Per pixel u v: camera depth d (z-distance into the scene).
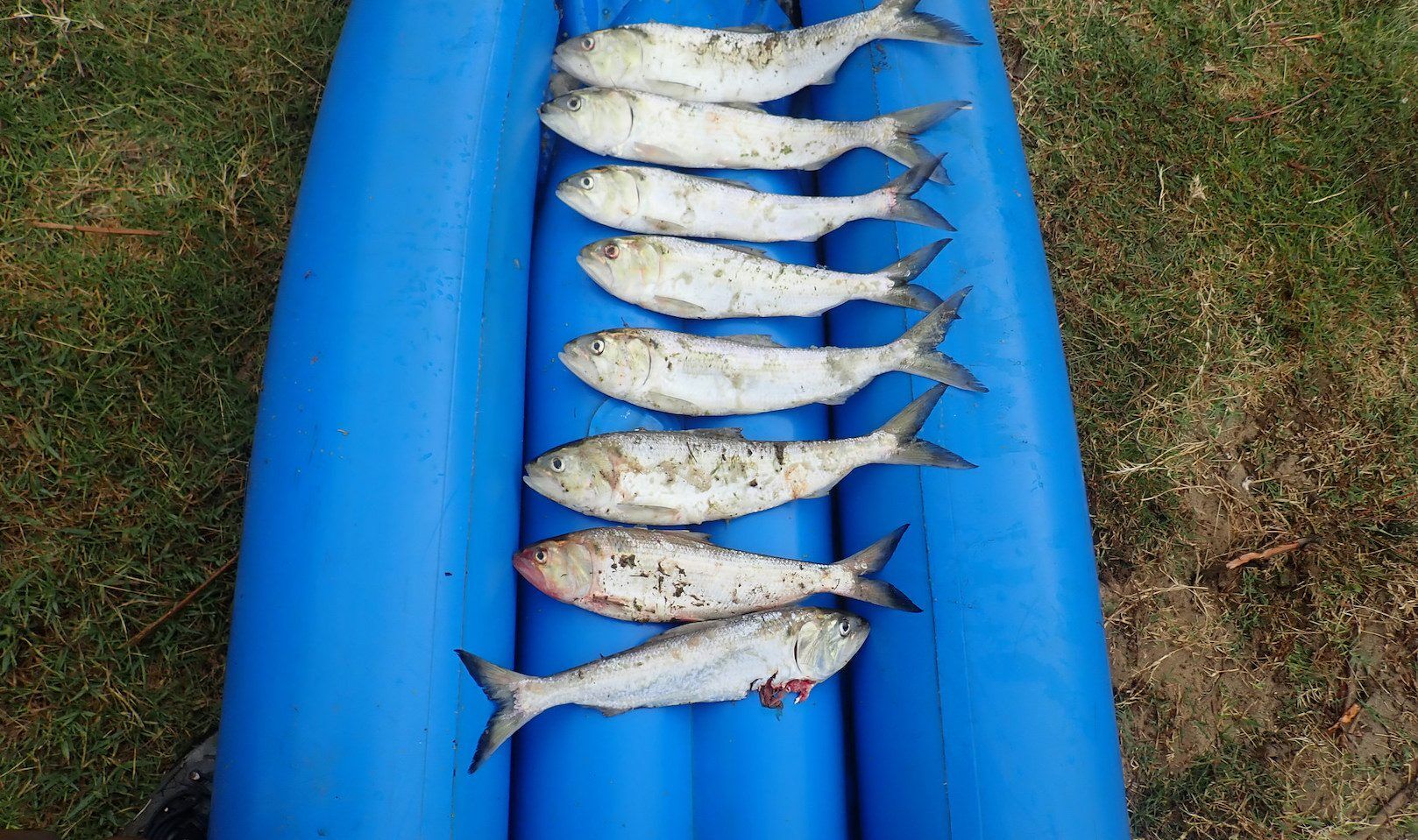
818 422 1.08
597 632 0.95
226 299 1.20
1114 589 1.30
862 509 1.05
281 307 0.97
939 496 0.99
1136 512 1.31
